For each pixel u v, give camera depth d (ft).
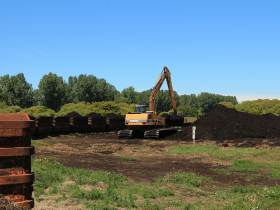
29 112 189.98
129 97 354.13
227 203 25.36
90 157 53.62
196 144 69.97
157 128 94.48
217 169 43.06
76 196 25.35
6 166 14.88
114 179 34.63
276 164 45.42
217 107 97.25
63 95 311.47
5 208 13.80
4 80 263.90
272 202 24.90
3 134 14.76
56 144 71.41
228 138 78.38
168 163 48.62
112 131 131.13
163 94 444.14
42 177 31.86
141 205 24.21
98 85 344.90
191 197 28.50
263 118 94.27
